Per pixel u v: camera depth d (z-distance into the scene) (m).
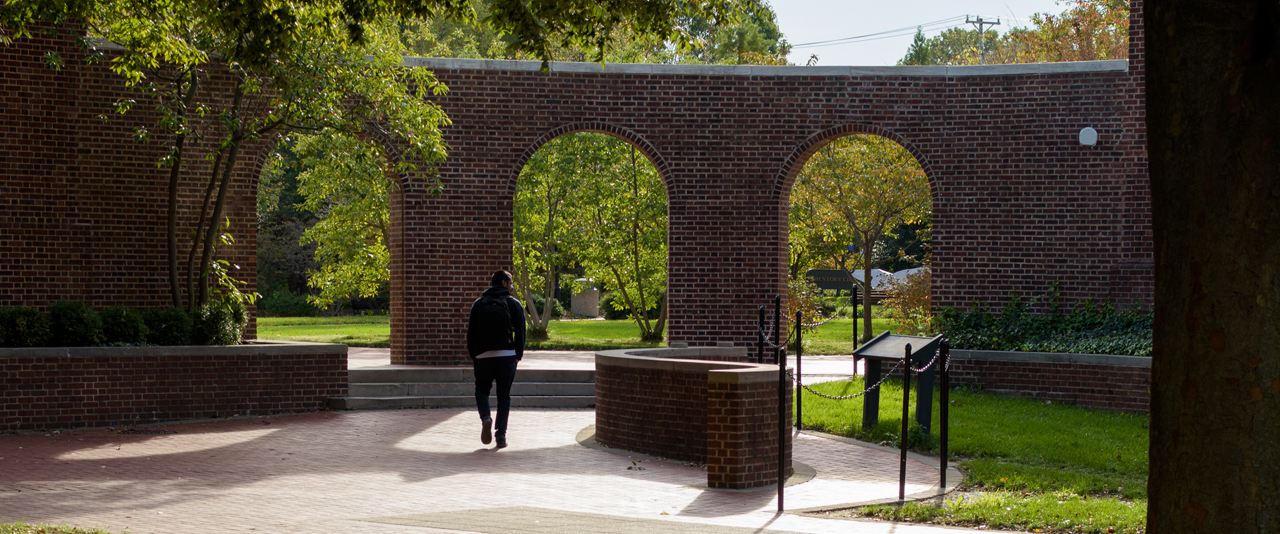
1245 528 4.23
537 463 9.65
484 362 10.65
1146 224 15.98
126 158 14.56
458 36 37.41
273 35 9.99
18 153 14.02
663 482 8.77
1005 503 7.78
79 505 7.44
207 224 15.06
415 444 10.74
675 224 17.09
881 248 45.97
